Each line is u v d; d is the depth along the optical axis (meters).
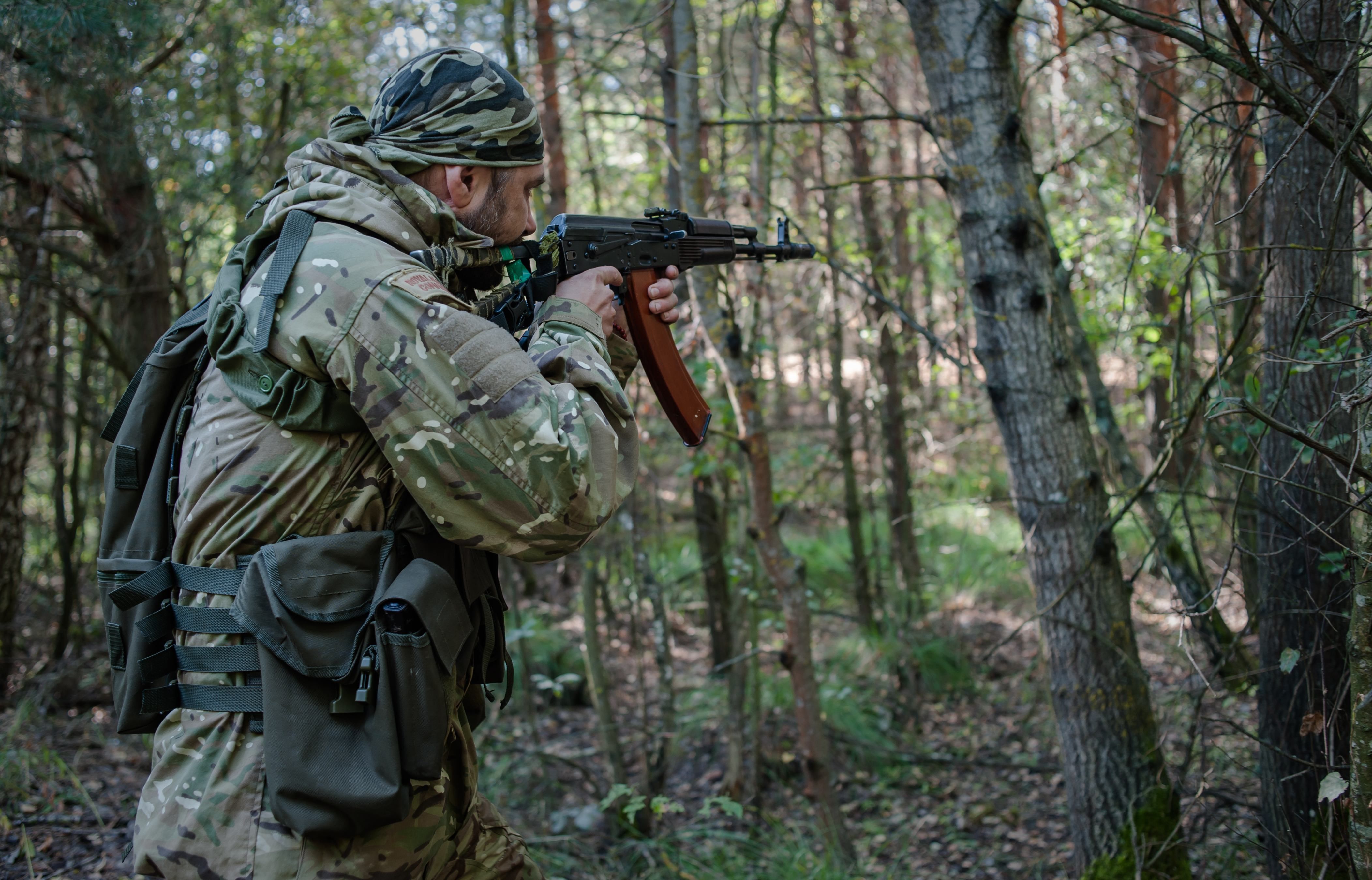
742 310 5.16
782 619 6.75
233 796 1.52
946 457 11.04
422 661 1.51
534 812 5.16
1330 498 2.14
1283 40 2.19
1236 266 4.43
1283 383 2.57
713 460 5.31
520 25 6.93
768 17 6.81
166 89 5.62
